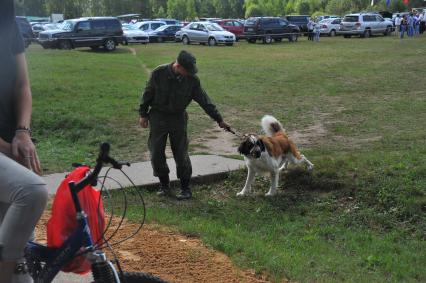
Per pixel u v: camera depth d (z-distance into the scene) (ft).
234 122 43.73
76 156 32.73
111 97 50.47
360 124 42.65
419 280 18.52
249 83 65.16
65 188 9.85
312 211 25.12
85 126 39.40
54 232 9.77
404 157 28.96
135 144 35.96
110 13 305.53
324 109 49.34
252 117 45.88
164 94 24.80
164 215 22.13
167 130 25.46
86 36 112.16
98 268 9.50
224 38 130.31
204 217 23.89
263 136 27.37
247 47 124.57
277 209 25.41
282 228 23.12
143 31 140.05
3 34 9.96
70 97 49.42
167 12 349.82
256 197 27.09
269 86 63.00
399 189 24.90
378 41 136.67
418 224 23.09
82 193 9.80
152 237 18.88
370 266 19.49
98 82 59.21
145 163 31.12
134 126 40.09
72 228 9.80
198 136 38.81
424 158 28.71
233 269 16.39
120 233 19.08
